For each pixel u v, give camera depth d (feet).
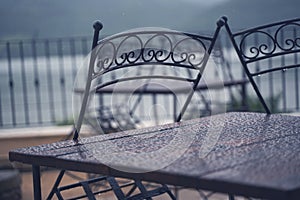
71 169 4.73
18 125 16.75
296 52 7.30
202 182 3.78
